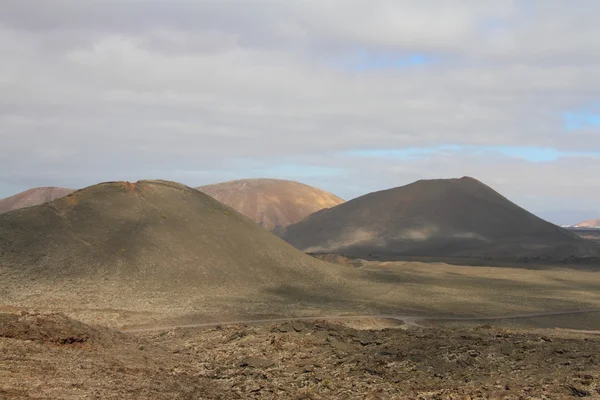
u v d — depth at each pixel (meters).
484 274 135.25
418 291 96.56
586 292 105.31
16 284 68.50
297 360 32.56
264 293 83.25
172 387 24.36
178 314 63.09
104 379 23.06
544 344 34.50
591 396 22.38
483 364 29.39
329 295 87.12
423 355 31.91
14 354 24.42
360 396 24.97
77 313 58.69
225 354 34.78
